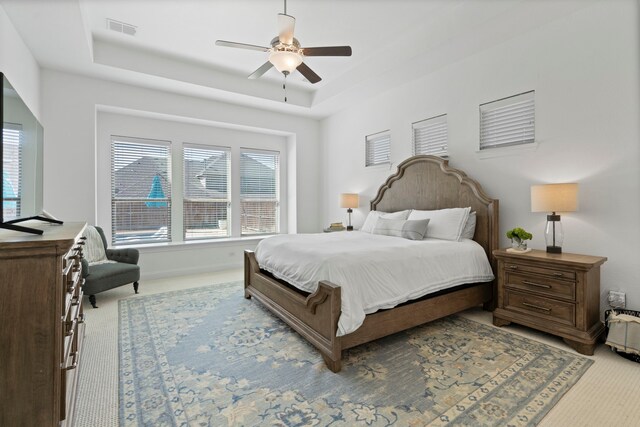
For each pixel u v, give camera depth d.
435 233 3.31
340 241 3.06
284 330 2.64
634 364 2.05
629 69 2.38
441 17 3.08
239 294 3.67
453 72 3.64
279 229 6.09
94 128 3.93
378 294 2.24
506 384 1.82
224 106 4.98
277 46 2.50
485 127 3.38
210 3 2.85
